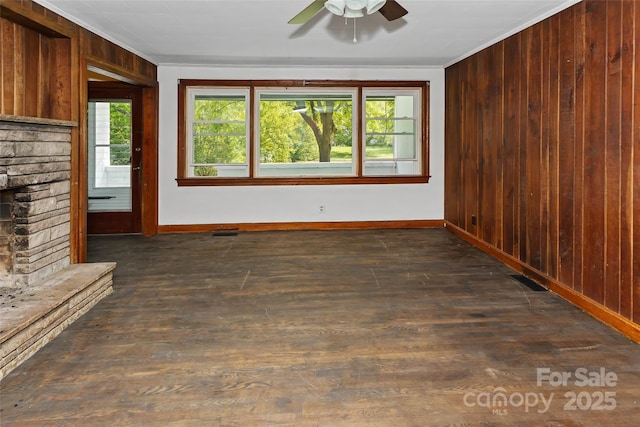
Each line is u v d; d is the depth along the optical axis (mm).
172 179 5863
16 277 2793
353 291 3463
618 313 2676
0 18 2895
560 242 3314
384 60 5484
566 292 3221
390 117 6250
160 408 1888
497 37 4258
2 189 2463
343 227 6152
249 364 2277
